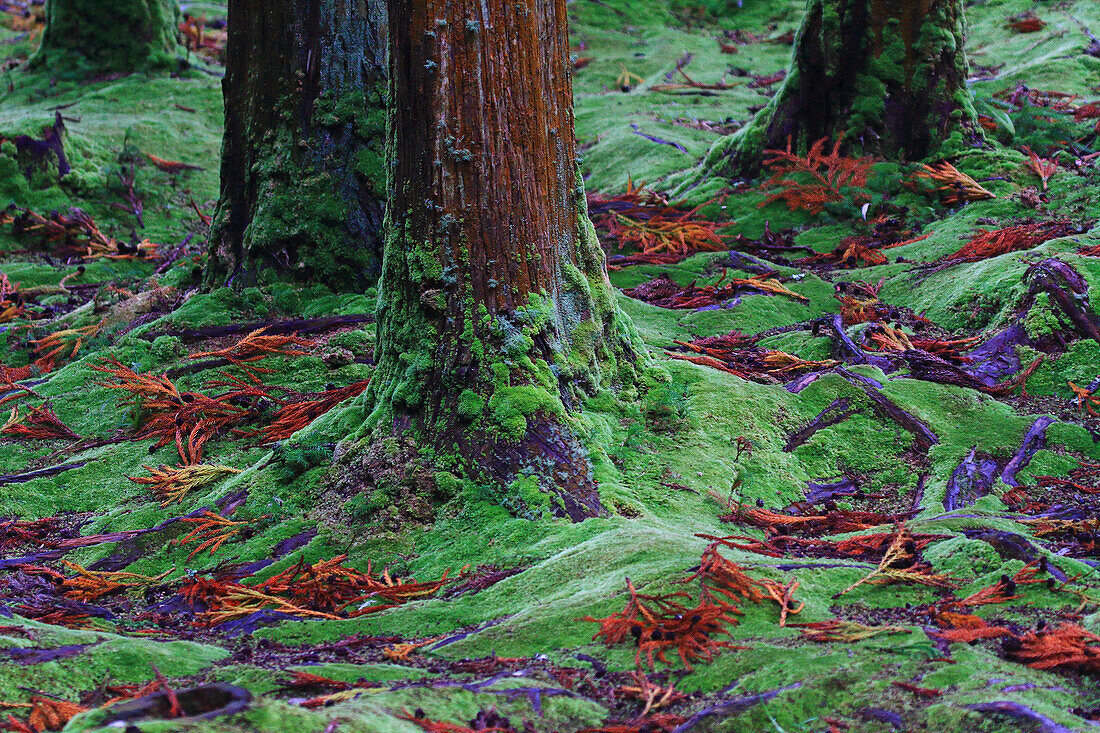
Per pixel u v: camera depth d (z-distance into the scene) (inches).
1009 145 432.8
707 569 151.1
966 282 312.0
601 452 209.5
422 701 118.4
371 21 335.9
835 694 115.9
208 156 608.4
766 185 428.8
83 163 549.3
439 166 212.7
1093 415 242.7
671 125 603.8
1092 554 169.6
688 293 344.2
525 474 198.7
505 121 213.5
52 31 716.7
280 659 146.9
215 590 184.7
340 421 228.2
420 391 211.9
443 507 199.6
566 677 130.5
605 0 891.4
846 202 402.0
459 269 212.8
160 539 209.8
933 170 407.2
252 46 338.6
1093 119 477.4
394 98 218.2
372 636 156.9
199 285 359.6
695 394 241.0
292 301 328.8
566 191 226.8
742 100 665.0
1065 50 606.2
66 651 137.2
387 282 223.8
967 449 226.8
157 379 289.3
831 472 225.5
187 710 100.0
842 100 427.2
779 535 192.7
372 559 191.3
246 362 296.0
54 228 495.2
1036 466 221.9
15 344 355.3
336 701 121.0
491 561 181.8
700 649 134.0
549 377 211.9
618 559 165.0
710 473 213.8
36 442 277.0
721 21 876.6
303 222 333.4
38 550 215.3
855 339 288.7
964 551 162.7
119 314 343.9
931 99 419.2
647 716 118.8
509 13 212.1
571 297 226.2
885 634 133.5
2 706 120.3
